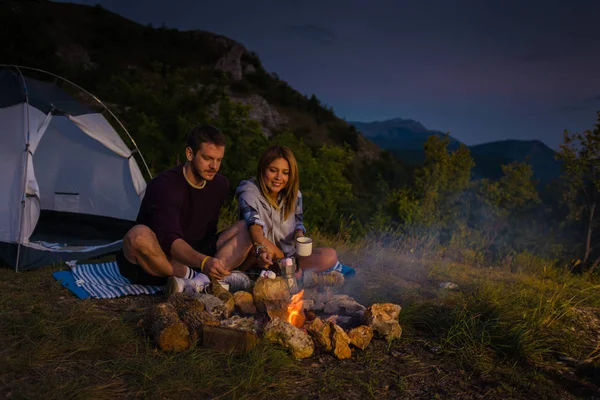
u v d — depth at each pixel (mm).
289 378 2523
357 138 59344
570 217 9523
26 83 5398
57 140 6336
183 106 10461
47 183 6375
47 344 2625
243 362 2574
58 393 2172
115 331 2869
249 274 3844
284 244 3811
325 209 9477
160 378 2395
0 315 2965
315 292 3680
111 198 6352
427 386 2549
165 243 3432
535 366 2873
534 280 5297
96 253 4910
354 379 2557
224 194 3951
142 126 9586
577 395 2547
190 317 2881
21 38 21938
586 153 9406
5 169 4672
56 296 3600
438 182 9359
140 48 52156
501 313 3480
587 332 3494
